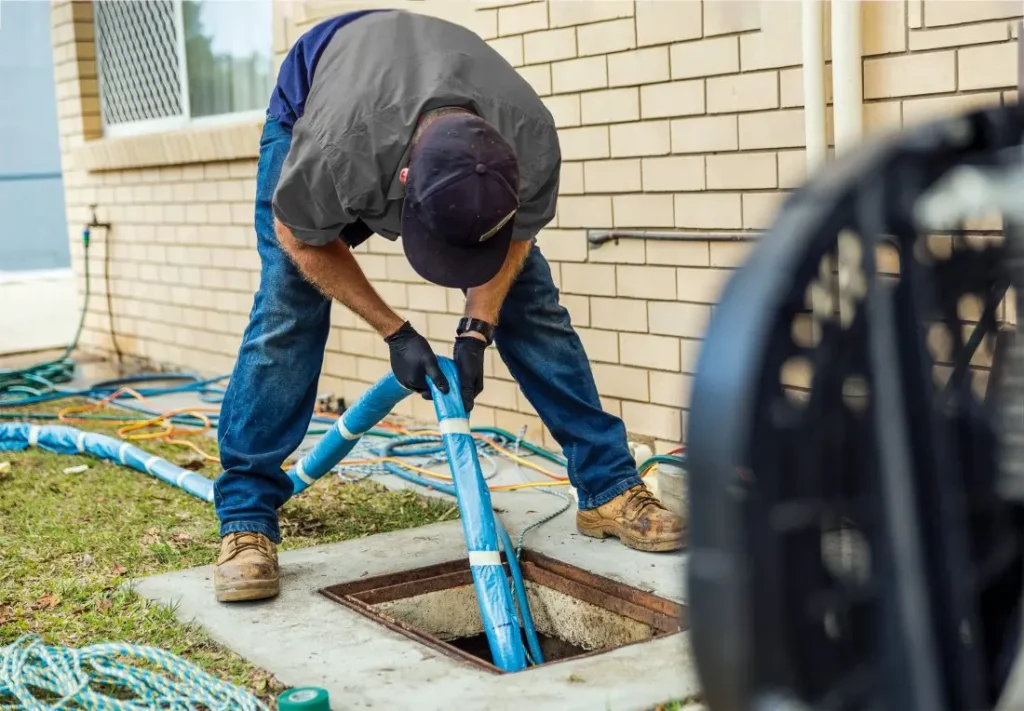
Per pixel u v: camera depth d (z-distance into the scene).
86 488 4.75
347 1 5.70
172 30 7.53
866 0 3.58
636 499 3.51
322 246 3.04
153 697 2.53
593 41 4.55
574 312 4.86
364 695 2.53
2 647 2.87
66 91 8.73
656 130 4.36
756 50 3.94
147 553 3.80
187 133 7.11
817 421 0.83
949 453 0.92
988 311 0.96
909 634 0.88
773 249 0.82
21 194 13.66
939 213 0.88
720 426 0.79
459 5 5.16
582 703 2.41
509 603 2.83
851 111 3.57
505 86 2.88
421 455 5.04
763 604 0.81
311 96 2.87
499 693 2.49
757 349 0.79
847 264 0.95
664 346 4.48
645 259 4.50
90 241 8.71
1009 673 1.01
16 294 11.58
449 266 2.59
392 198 2.76
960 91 3.38
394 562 3.49
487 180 2.51
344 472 4.80
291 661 2.75
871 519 0.88
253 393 3.31
